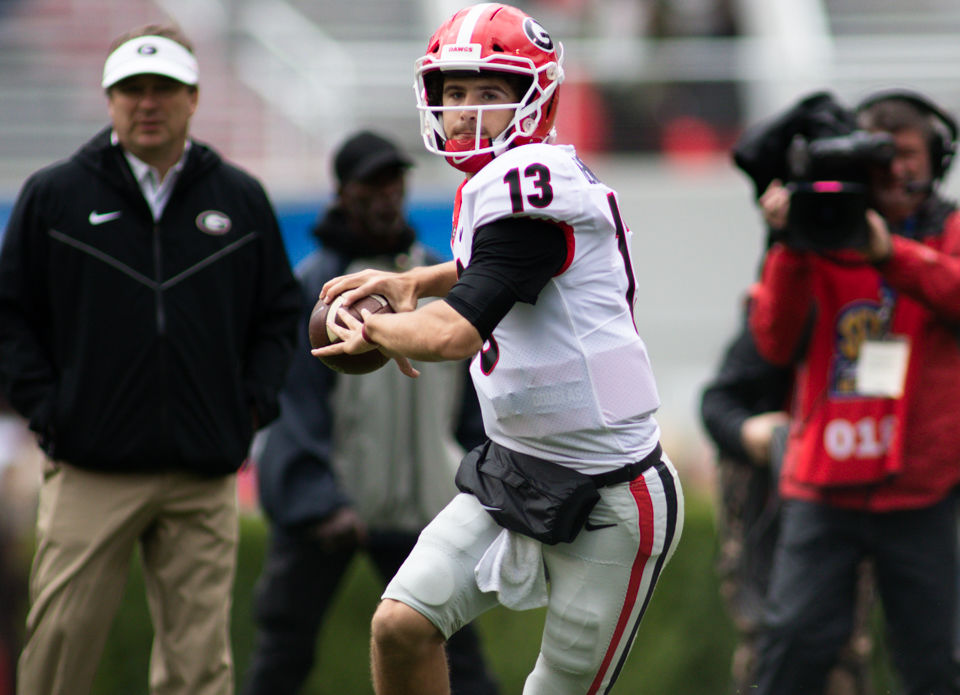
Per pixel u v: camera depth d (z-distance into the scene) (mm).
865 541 16188
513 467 11680
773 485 18828
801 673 16312
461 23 11430
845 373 16266
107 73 14938
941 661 16047
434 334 10633
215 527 15273
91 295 14852
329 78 38312
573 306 11289
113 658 23672
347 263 18797
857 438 16109
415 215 36219
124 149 15156
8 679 21359
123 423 14828
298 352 18375
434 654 11688
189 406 14969
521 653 24281
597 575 11711
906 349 16109
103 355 14859
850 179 15445
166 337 14898
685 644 24453
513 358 11438
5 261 14945
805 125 16391
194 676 14938
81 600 14852
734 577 19781
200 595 15070
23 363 14852
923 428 16047
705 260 39188
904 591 16125
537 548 11742
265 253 15883
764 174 16609
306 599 18609
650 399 11719
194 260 15133
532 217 10828
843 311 16297
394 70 38469
